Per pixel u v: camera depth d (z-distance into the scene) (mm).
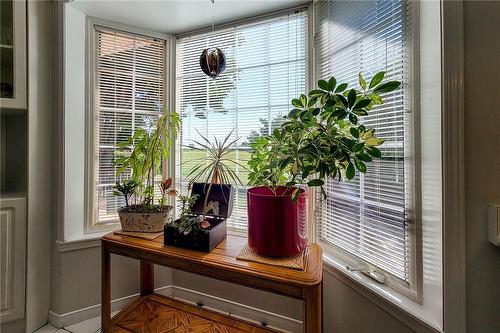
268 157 1292
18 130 1635
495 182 787
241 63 1854
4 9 1562
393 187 1098
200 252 1268
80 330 1618
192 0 1616
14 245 1527
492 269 796
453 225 818
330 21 1484
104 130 1883
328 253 1487
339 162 1009
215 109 1943
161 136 1805
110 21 1862
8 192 1641
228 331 1467
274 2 1646
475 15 804
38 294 1625
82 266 1719
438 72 870
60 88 1676
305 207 1246
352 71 1316
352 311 1227
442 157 843
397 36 1073
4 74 1596
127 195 1639
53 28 1701
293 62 1711
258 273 1064
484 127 797
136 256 1362
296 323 1604
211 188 1512
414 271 1002
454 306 815
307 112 1095
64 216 1676
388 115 1127
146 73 2008
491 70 792
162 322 1537
